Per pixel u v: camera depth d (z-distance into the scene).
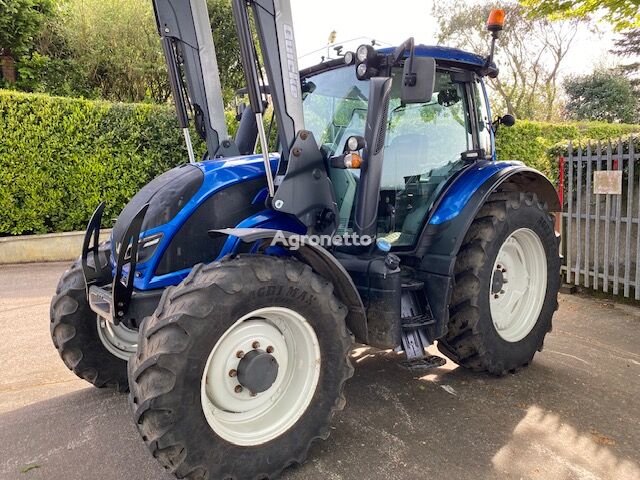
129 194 8.39
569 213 5.80
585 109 22.67
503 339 3.46
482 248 3.26
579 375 3.54
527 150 10.30
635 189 5.29
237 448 2.29
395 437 2.75
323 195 2.82
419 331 3.07
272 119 3.75
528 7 5.98
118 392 3.36
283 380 2.57
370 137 2.82
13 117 7.41
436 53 3.13
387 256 2.87
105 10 10.88
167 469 2.18
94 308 2.72
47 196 7.82
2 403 3.21
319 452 2.62
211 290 2.18
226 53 11.73
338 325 2.54
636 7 5.57
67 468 2.49
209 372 2.31
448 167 3.50
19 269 7.32
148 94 11.27
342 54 3.22
